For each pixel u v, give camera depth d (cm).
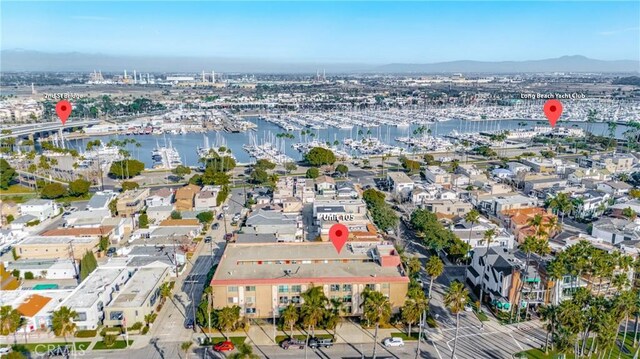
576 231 17825
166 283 13188
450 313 12225
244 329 11331
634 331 11594
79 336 11094
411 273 12912
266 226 16900
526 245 12256
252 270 12138
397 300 11706
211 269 13800
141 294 12056
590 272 11944
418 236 17812
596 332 9494
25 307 11544
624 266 11806
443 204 19925
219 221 19600
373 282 11569
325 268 12231
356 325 11581
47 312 11444
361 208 18550
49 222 19562
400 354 10419
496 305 12325
